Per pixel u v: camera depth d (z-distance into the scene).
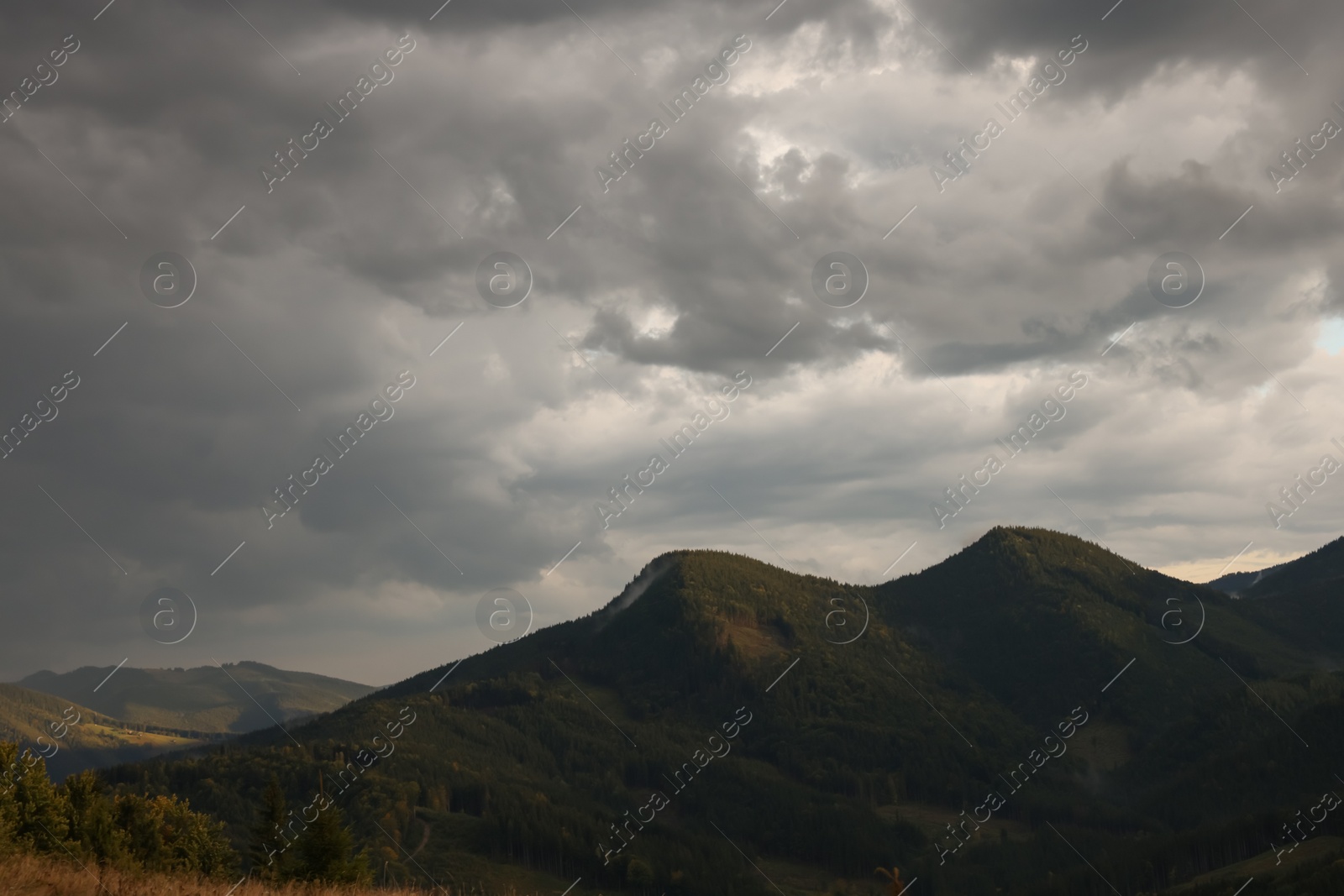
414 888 38.44
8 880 24.11
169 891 26.52
